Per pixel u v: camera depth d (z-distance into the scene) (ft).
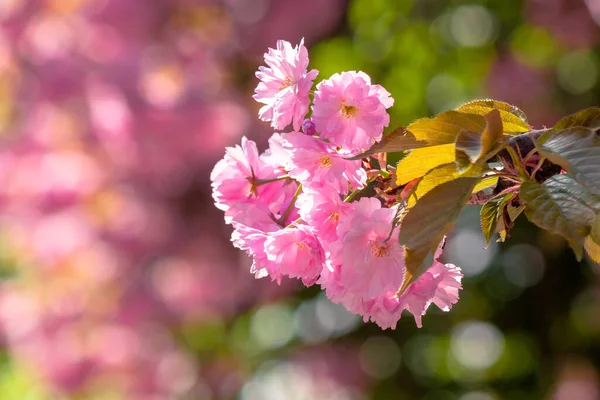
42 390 35.32
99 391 33.68
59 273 32.32
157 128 29.94
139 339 32.86
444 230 5.65
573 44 30.07
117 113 30.14
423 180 6.20
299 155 6.87
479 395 32.81
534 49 31.68
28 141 31.55
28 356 33.24
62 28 32.24
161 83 31.81
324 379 32.71
